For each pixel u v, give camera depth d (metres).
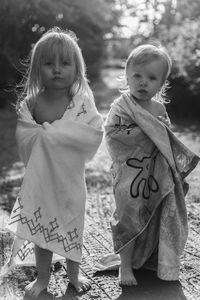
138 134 3.13
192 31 10.24
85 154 2.97
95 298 2.99
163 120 3.21
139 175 3.15
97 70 21.34
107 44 20.97
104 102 14.23
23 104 3.06
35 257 3.05
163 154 3.11
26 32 13.03
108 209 4.89
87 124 2.95
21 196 2.86
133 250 3.27
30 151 2.97
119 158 3.20
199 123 10.45
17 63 12.75
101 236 4.07
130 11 14.76
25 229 2.84
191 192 5.27
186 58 10.35
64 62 2.93
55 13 13.38
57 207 2.94
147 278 3.25
